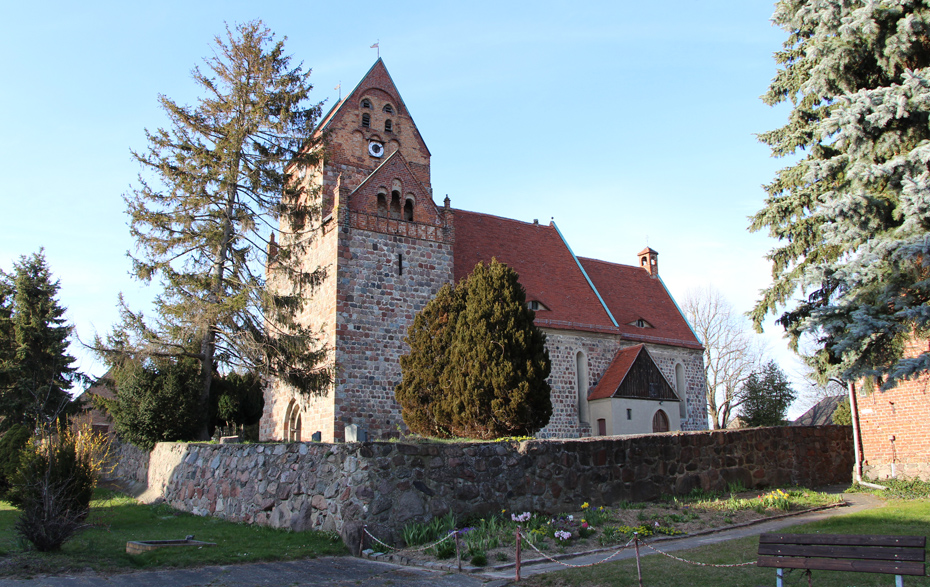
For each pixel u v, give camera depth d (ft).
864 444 82.07
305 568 45.65
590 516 55.98
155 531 60.39
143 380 99.66
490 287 91.15
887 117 57.36
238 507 65.62
